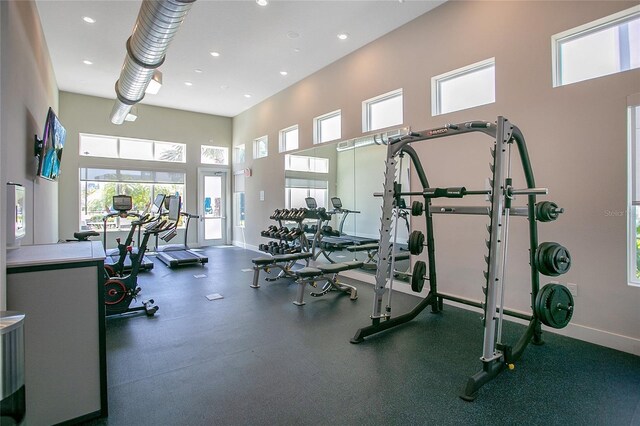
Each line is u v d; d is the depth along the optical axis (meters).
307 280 4.25
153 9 2.89
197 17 4.47
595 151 3.03
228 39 5.08
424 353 2.87
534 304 2.65
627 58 3.00
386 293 4.76
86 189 7.85
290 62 5.95
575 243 3.16
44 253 2.14
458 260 4.15
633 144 2.88
